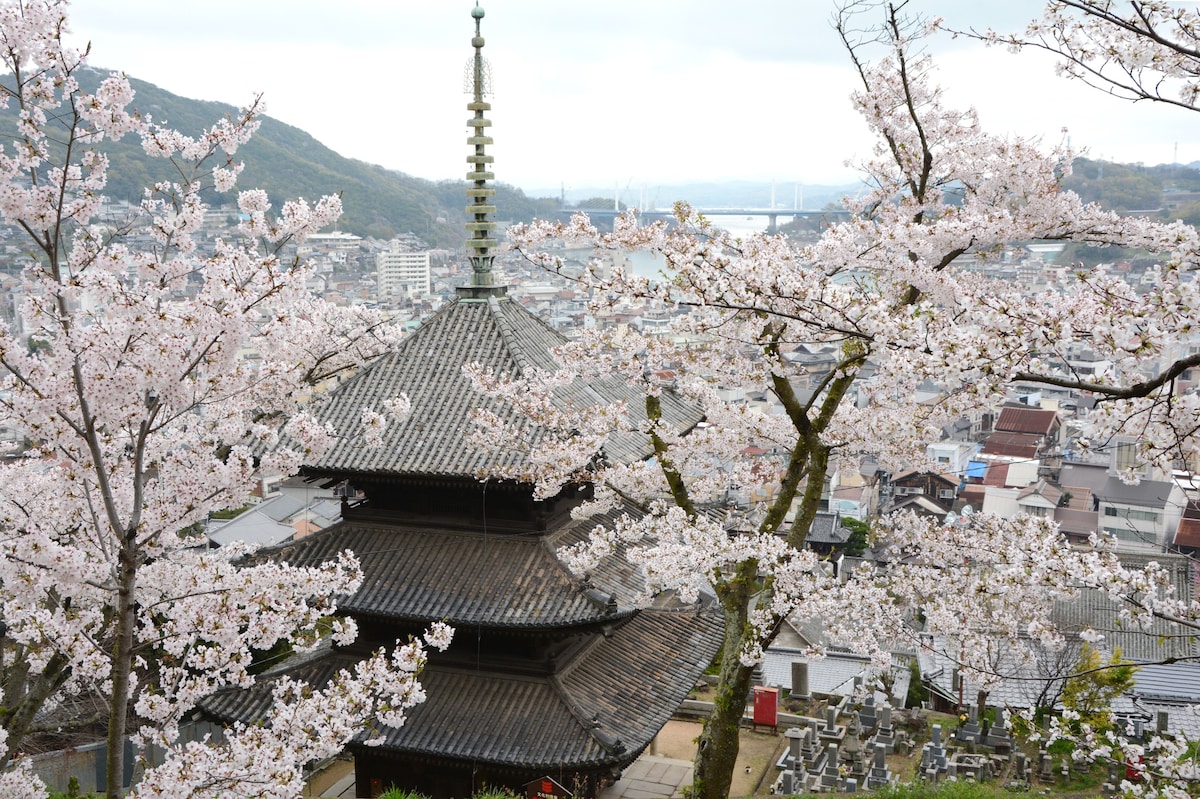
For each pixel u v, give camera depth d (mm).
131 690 13555
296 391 16703
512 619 20094
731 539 17000
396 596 21109
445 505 22438
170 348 11031
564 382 18625
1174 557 38812
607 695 21672
